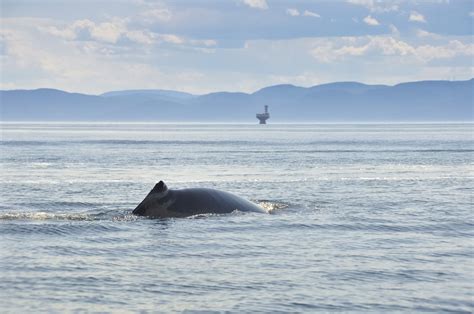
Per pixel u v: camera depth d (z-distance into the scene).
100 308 55.88
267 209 111.50
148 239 85.06
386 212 111.00
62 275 66.12
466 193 143.50
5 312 54.56
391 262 72.31
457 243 83.56
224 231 90.88
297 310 55.78
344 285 63.00
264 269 69.00
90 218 100.00
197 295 59.66
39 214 101.44
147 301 57.84
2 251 77.00
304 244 82.44
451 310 55.97
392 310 55.88
